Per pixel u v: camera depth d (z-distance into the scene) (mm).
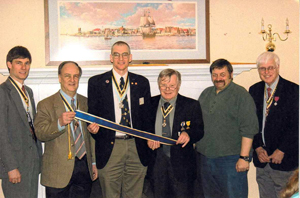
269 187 2705
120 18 3070
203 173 2635
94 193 2932
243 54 3260
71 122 2354
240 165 2422
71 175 2305
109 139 2367
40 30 3004
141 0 3094
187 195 2400
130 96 2406
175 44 3143
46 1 2979
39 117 2311
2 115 2242
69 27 3014
